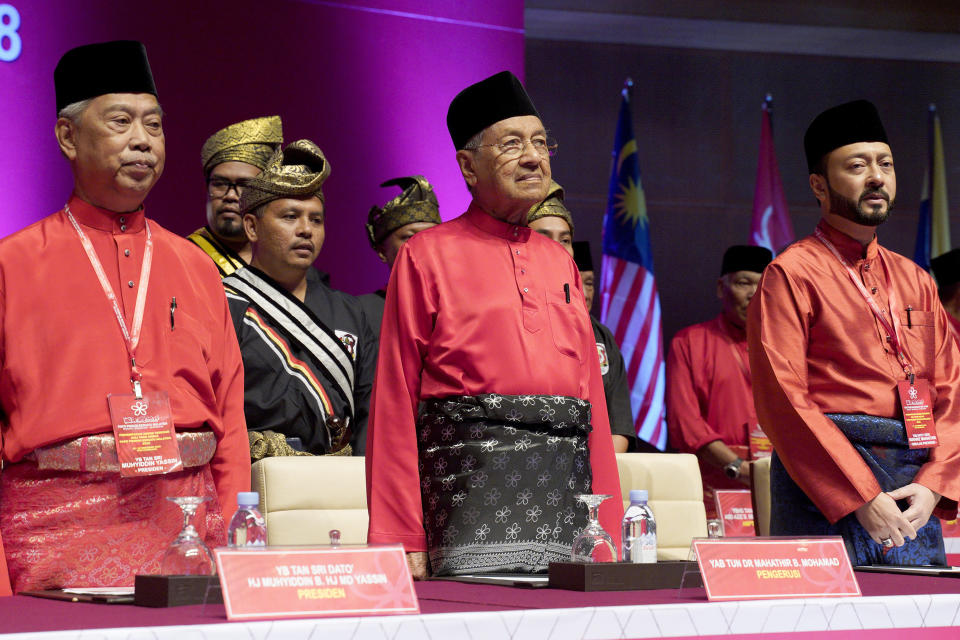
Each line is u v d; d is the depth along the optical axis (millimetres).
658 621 1871
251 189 4645
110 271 3033
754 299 3744
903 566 3385
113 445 2883
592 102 9328
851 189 3732
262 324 4465
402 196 5512
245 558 1791
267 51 6586
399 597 1843
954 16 9508
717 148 9555
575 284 3240
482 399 2902
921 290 3848
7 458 2885
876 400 3574
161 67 6289
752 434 6906
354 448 4602
